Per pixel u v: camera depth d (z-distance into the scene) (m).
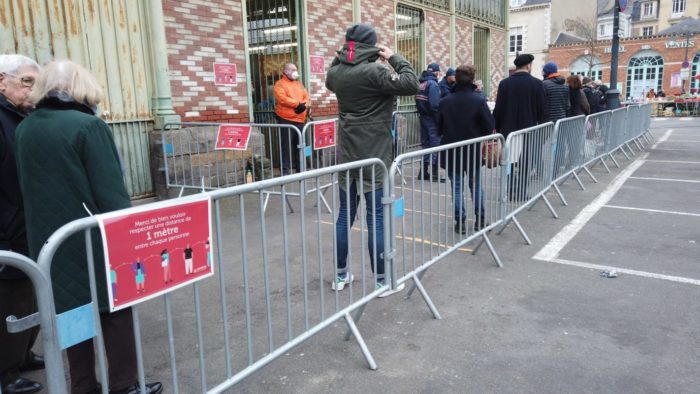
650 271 4.27
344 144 3.77
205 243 2.12
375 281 3.56
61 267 2.10
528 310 3.60
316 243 5.16
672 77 37.78
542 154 5.79
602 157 8.92
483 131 5.35
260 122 9.73
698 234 5.25
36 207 2.17
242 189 2.29
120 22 6.38
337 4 9.74
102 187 2.16
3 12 5.41
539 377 2.78
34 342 2.96
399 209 3.40
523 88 6.28
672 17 57.31
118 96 6.43
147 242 1.89
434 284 4.10
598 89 13.44
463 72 5.29
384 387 2.72
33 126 2.16
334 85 3.77
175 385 2.13
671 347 3.06
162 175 6.81
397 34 11.56
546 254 4.74
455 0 13.71
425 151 3.63
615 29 11.62
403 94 3.60
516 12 44.91
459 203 4.64
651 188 7.58
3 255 1.54
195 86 7.27
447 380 2.77
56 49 5.83
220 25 7.53
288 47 9.28
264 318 3.54
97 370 2.88
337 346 3.16
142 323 3.50
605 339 3.17
